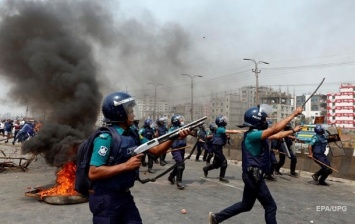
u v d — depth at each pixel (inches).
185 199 245.8
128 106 99.6
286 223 190.9
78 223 178.7
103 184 95.1
